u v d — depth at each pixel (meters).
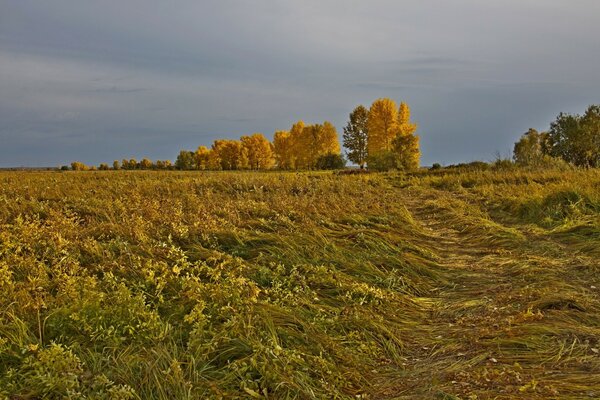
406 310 5.77
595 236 7.96
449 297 6.25
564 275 6.39
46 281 5.16
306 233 8.16
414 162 42.00
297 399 3.65
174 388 3.51
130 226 7.50
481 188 16.41
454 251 8.54
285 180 16.39
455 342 4.73
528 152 24.97
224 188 14.39
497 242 8.52
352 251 7.66
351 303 5.62
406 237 9.12
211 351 4.04
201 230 7.66
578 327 4.67
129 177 23.17
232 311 4.72
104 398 3.32
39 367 3.51
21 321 4.09
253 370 3.89
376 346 4.72
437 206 13.09
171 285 5.32
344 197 12.84
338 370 4.12
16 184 15.04
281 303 5.27
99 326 4.12
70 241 6.58
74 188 13.51
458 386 3.82
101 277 5.70
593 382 3.69
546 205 10.67
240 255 7.04
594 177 13.94
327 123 59.62
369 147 49.50
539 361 4.13
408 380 4.11
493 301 5.72
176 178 20.28
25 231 6.73
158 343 4.06
